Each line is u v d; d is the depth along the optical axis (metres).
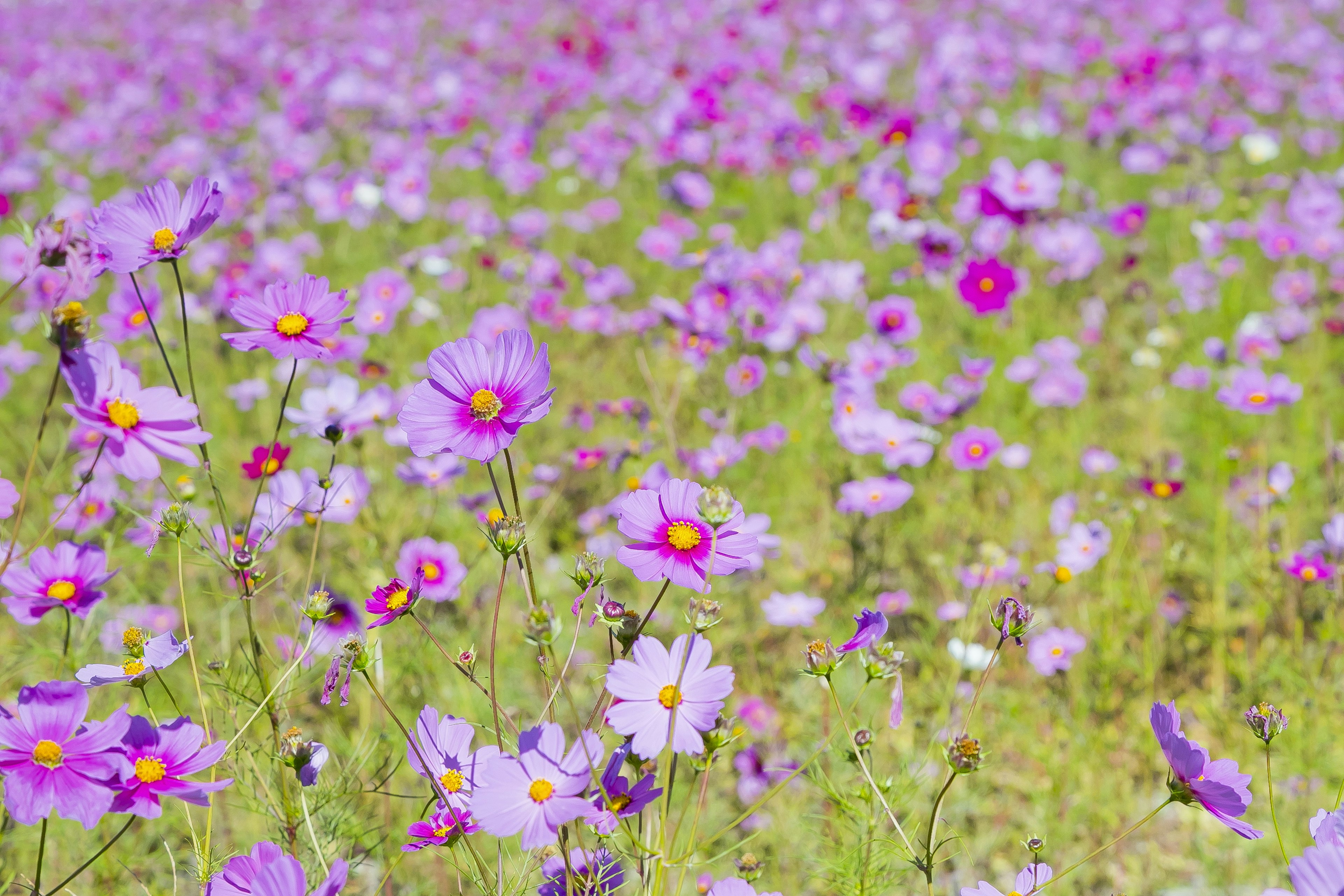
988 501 4.33
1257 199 6.80
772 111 7.91
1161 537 3.89
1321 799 2.90
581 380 5.19
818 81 9.35
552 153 8.21
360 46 10.45
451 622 3.46
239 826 2.71
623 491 4.35
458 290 5.54
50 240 1.58
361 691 2.92
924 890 2.64
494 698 1.74
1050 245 5.70
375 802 2.61
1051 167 6.97
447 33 12.59
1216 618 3.54
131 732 1.64
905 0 11.96
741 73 9.34
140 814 1.57
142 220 1.82
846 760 2.33
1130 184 7.40
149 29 13.85
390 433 3.60
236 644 3.25
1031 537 4.02
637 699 1.62
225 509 2.02
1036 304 5.90
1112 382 5.19
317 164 7.79
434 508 3.67
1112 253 6.41
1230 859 2.78
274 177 7.07
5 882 2.41
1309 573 3.21
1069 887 2.74
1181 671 3.46
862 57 9.79
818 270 5.31
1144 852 2.85
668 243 6.04
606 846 1.85
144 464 1.59
